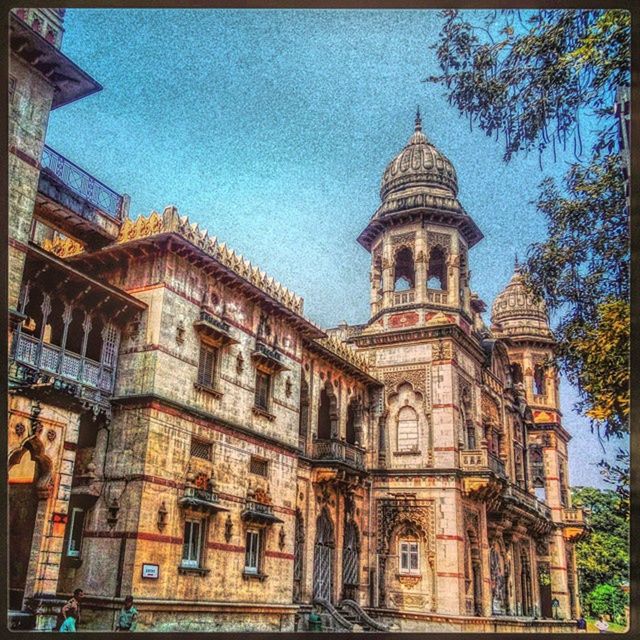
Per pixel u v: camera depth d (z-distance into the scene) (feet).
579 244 54.85
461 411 130.21
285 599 95.76
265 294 97.45
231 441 89.76
